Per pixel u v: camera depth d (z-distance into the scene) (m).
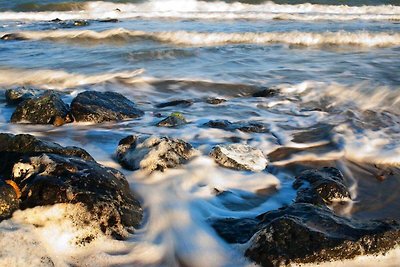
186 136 4.17
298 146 4.06
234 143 3.82
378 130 4.44
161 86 5.93
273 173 3.57
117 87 5.89
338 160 3.83
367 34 8.56
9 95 5.14
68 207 2.63
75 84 6.00
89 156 3.23
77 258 2.52
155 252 2.61
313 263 2.41
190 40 8.69
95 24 10.87
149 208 2.98
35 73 6.36
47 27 10.50
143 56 7.34
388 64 6.76
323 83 5.86
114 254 2.57
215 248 2.63
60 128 4.36
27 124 4.44
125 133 4.24
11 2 13.88
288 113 4.95
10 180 2.77
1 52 7.78
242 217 2.95
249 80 6.07
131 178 3.28
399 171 3.67
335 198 3.18
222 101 5.30
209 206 3.07
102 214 2.66
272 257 2.42
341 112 4.96
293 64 6.84
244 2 14.15
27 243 2.48
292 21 10.90
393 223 2.61
